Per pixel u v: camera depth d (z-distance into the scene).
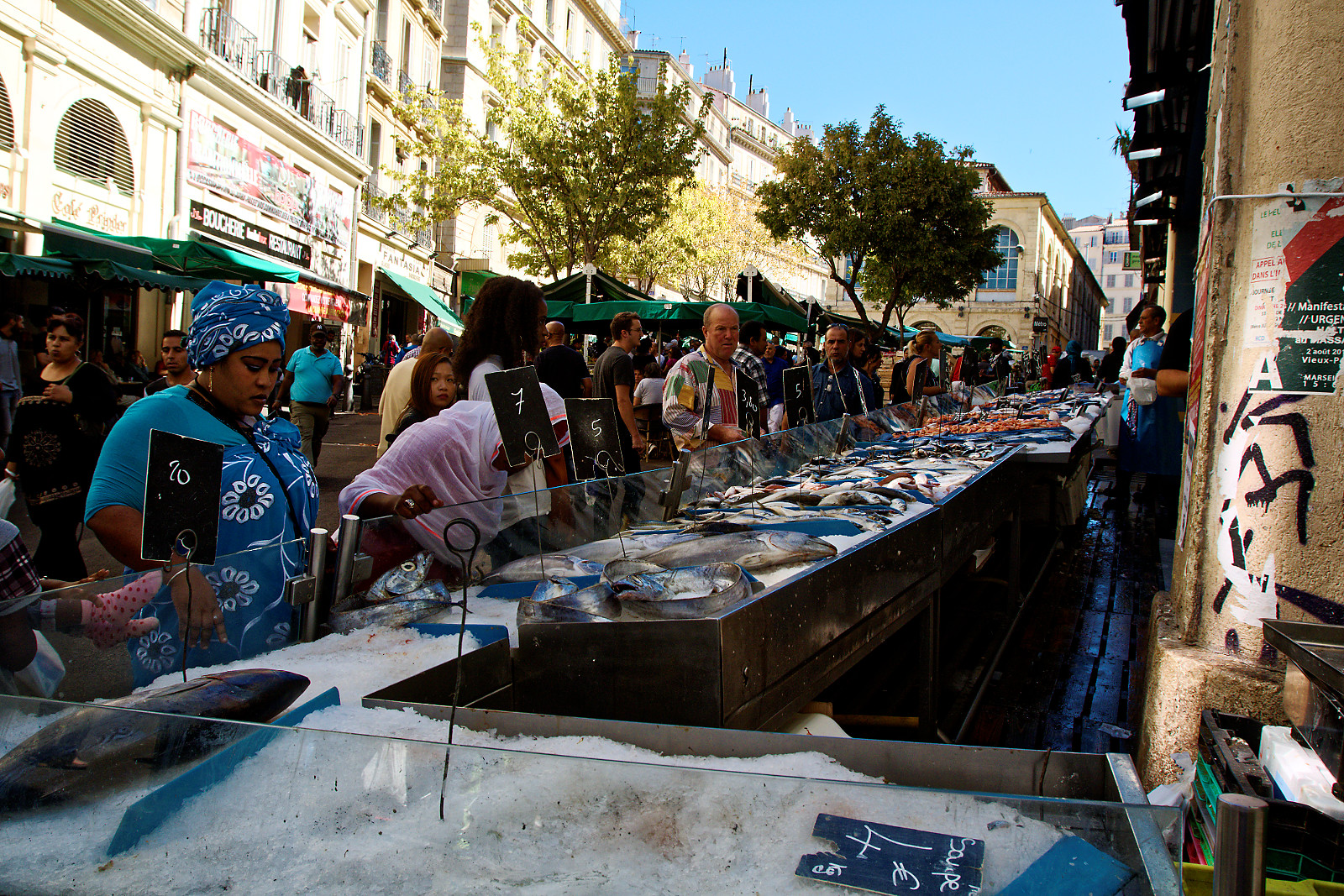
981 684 3.71
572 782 0.97
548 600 1.90
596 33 42.59
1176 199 10.16
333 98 22.06
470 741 1.34
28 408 4.18
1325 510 2.30
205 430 2.12
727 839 0.93
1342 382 2.27
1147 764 2.56
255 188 18.39
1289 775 1.57
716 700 1.68
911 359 8.97
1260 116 2.41
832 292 67.06
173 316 14.98
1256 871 0.89
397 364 5.06
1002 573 5.63
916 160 24.44
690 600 1.78
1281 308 2.34
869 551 2.52
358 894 0.92
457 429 2.76
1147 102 6.64
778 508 3.21
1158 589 5.51
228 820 0.99
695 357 4.80
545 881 0.92
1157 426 8.16
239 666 1.74
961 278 26.17
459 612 2.09
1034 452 5.29
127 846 0.99
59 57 12.66
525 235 22.61
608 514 2.81
